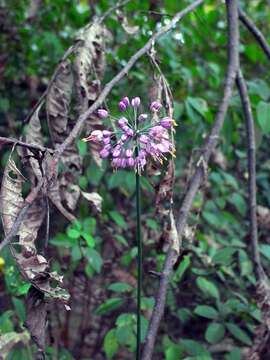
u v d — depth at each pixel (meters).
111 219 2.58
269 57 2.35
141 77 2.52
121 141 1.56
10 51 2.98
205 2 3.03
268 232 2.52
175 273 2.23
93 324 2.66
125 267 2.57
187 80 2.81
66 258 2.45
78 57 1.88
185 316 2.30
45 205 1.48
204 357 2.01
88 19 3.02
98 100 1.65
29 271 1.41
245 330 2.47
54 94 1.86
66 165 1.81
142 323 2.07
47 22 3.00
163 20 2.31
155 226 2.34
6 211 1.41
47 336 2.16
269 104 2.14
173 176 1.72
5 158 2.40
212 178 2.53
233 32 2.23
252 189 2.09
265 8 3.64
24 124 1.90
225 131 2.44
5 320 2.03
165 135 1.56
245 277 2.40
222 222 2.62
